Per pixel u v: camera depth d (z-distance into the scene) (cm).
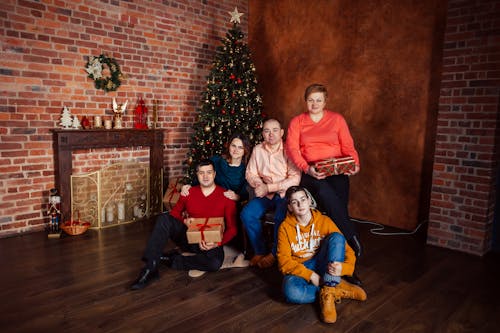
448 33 321
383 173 406
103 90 403
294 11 472
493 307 229
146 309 220
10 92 340
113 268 280
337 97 437
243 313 217
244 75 443
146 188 452
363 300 234
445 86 327
